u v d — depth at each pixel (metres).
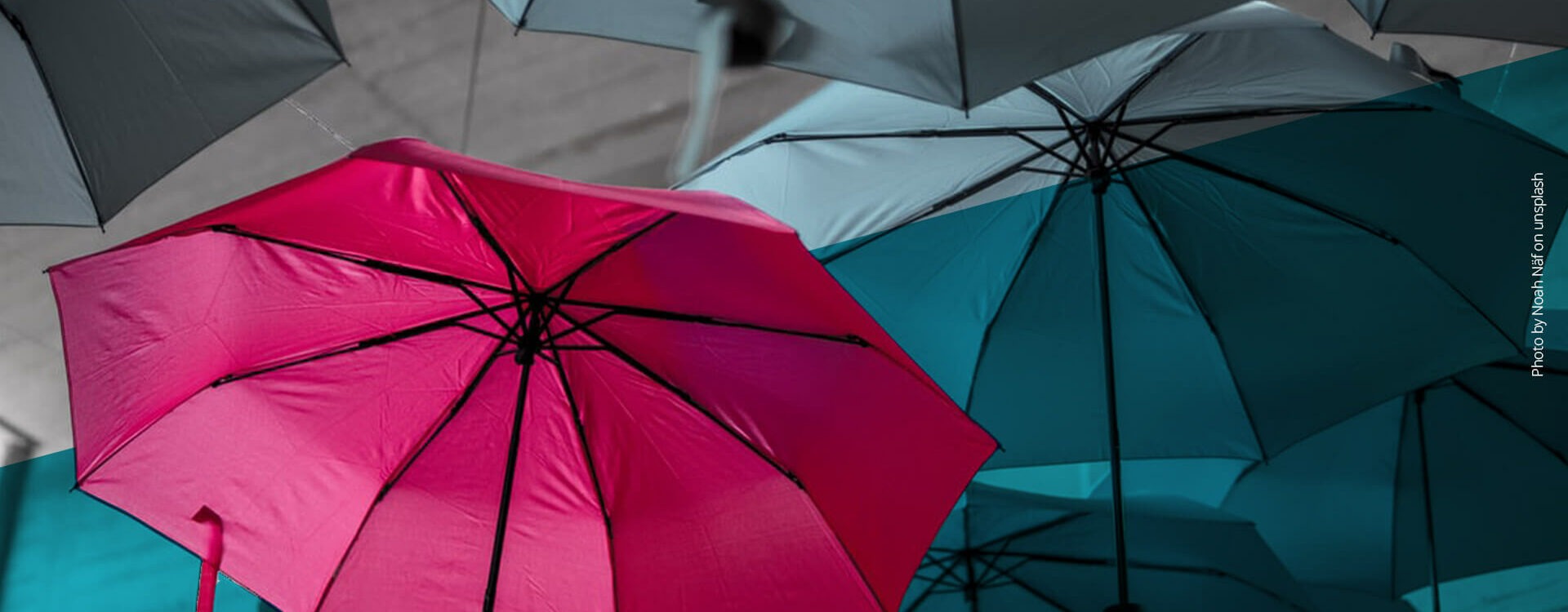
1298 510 3.68
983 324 3.08
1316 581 3.60
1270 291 2.93
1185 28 2.25
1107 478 4.01
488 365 2.00
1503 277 2.67
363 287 1.94
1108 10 1.83
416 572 1.92
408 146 1.57
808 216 3.03
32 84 2.11
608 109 5.88
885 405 1.98
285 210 1.79
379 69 5.87
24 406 8.12
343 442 1.94
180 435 1.86
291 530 1.88
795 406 2.00
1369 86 2.60
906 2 1.90
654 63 5.68
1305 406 2.89
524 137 6.07
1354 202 2.80
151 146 2.16
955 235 3.05
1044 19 1.84
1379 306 2.84
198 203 6.59
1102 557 3.50
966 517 3.62
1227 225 2.94
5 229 6.89
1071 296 3.06
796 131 3.01
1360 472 3.62
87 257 1.74
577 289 1.97
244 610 5.37
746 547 1.97
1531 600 4.90
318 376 1.94
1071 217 3.04
